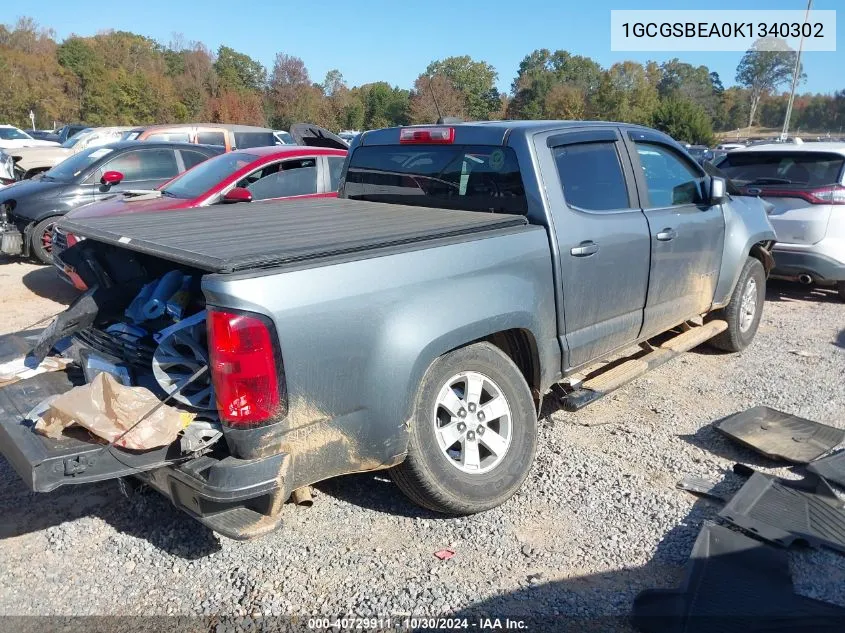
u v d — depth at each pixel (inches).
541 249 146.3
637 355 198.1
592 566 124.1
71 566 124.7
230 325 101.3
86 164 370.9
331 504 144.3
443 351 125.5
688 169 202.4
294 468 110.6
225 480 103.3
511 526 136.1
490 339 149.5
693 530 134.6
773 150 316.5
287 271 106.8
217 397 104.7
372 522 137.8
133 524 137.3
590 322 161.8
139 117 2586.1
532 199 151.1
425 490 129.7
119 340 132.3
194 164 391.5
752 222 226.4
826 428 173.8
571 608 113.0
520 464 142.8
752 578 114.7
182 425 108.3
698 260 198.5
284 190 300.2
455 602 114.3
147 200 291.0
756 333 266.2
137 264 151.2
